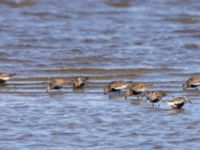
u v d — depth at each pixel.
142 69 28.11
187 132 19.67
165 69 28.11
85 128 20.12
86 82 25.86
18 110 22.06
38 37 35.03
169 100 22.17
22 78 26.97
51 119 21.03
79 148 18.39
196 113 21.59
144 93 23.70
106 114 21.56
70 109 22.17
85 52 31.38
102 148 18.39
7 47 32.47
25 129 20.03
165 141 18.92
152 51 31.62
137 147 18.47
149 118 21.09
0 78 26.14
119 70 28.08
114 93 24.52
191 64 29.05
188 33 36.66
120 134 19.56
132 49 32.12
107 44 33.44
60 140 19.06
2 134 19.56
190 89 24.95
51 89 24.98
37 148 18.39
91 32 36.91
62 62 29.58
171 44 33.41
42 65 29.12
